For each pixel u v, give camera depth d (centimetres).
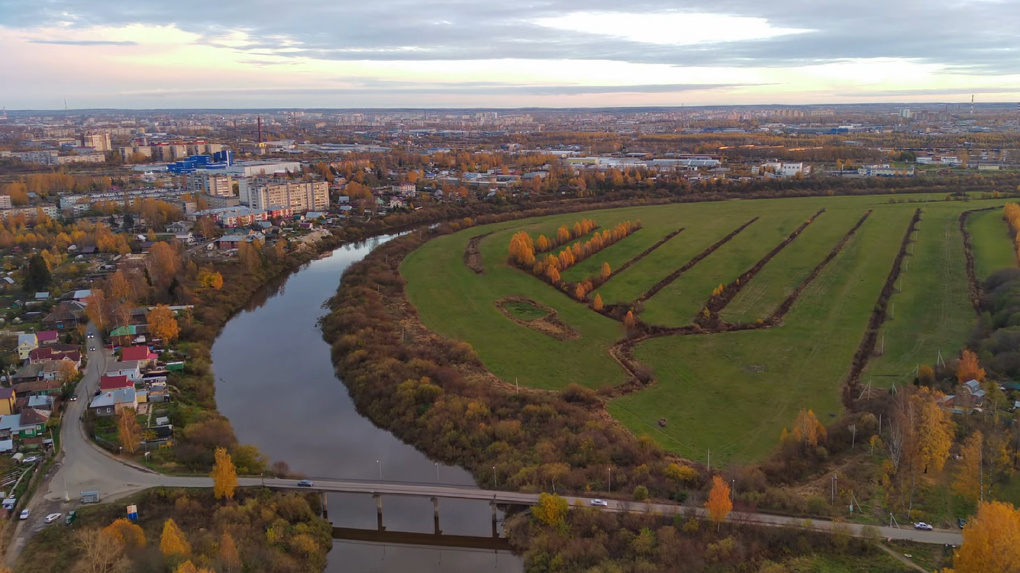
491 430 17850
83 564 12244
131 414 17900
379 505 15462
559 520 14150
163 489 14962
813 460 15988
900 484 14525
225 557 12506
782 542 13175
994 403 16412
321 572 13900
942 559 12331
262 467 16500
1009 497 13662
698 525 13562
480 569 14050
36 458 16238
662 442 17388
